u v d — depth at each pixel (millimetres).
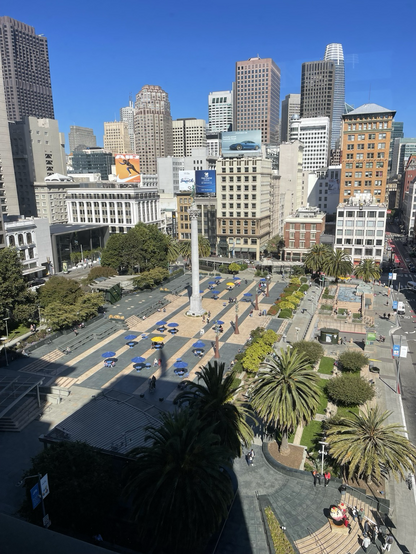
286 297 111562
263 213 173750
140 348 83500
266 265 150375
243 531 39125
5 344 78812
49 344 83375
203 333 90875
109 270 120688
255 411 54969
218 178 168875
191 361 77062
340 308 111812
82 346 84188
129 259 131375
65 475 37969
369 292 122812
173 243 155125
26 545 15695
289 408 46719
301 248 163250
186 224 186875
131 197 176875
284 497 44000
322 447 46625
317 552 37500
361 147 162500
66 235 155750
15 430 55531
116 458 45344
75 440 47906
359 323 100375
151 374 71875
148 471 32781
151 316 103438
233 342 86375
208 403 42844
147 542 36719
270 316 102688
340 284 134875
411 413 61469
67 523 36750
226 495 33688
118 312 103812
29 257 127688
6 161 179125
